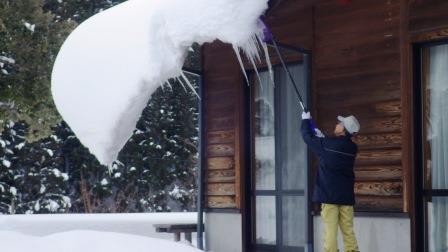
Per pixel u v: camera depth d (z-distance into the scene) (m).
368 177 7.06
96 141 7.03
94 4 25.61
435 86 6.68
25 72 13.62
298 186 8.20
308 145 6.77
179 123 26.36
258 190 8.76
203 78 9.45
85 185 25.45
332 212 6.62
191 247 5.98
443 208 6.53
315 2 7.73
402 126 6.74
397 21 6.92
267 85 8.71
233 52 8.96
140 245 5.73
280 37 8.22
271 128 8.64
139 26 6.98
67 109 7.41
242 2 6.04
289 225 8.28
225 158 9.06
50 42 13.79
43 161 24.52
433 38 6.54
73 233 6.11
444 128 6.59
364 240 7.04
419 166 6.70
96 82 7.19
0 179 24.12
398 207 6.75
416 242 6.55
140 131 25.91
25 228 15.52
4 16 13.26
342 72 7.43
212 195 9.25
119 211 25.98
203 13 6.20
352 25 7.37
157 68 6.54
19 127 24.64
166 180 26.03
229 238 8.93
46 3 23.12
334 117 7.49
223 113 9.13
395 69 6.90
